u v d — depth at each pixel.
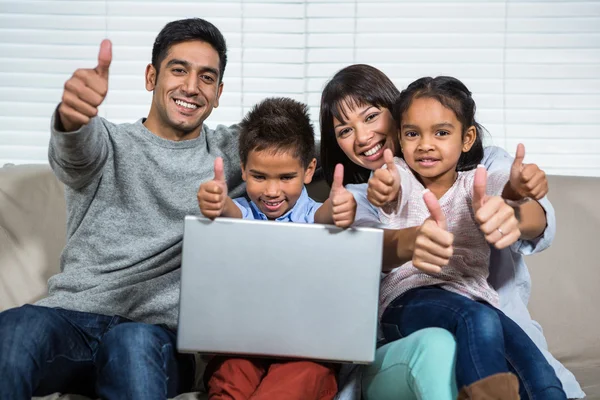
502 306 1.42
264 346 1.20
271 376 1.22
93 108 1.26
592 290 1.71
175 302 1.46
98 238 1.50
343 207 1.19
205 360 1.48
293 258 1.19
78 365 1.35
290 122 1.47
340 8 2.14
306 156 1.49
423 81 1.42
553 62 2.11
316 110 2.14
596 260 1.72
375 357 1.30
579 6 2.10
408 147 1.39
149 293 1.46
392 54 2.13
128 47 2.16
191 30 1.59
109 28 2.16
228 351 1.20
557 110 2.11
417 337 1.21
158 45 1.61
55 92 2.16
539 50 2.11
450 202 1.38
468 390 1.10
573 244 1.74
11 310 1.26
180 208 1.52
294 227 1.18
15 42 2.15
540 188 1.20
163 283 1.47
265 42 2.15
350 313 1.19
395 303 1.36
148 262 1.48
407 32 2.13
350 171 1.67
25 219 1.76
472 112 1.42
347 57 2.14
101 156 1.48
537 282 1.71
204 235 1.19
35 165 1.86
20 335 1.21
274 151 1.43
